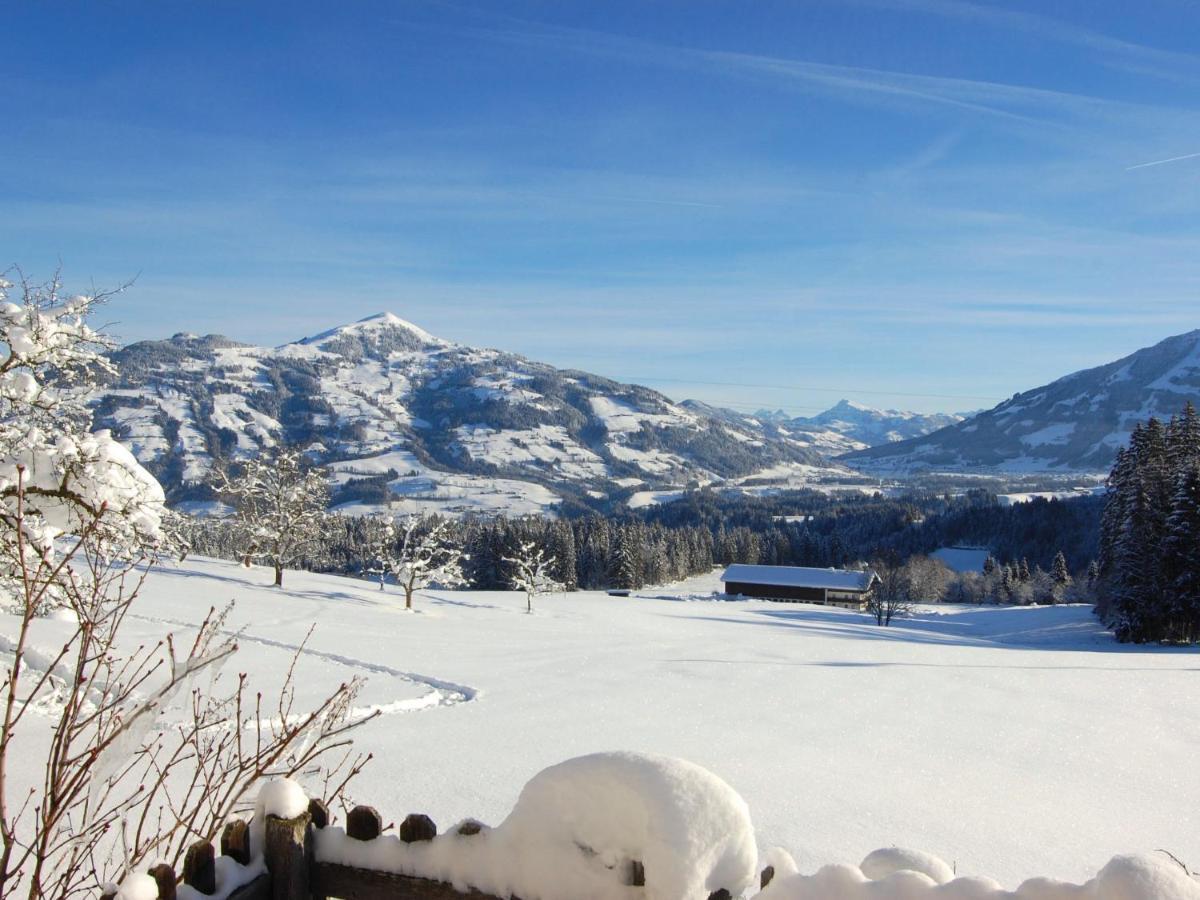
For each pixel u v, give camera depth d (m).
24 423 7.03
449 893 1.85
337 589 39.25
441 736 9.33
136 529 5.76
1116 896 1.33
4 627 9.59
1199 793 8.40
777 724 11.37
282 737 2.57
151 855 2.78
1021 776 8.74
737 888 1.68
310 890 2.00
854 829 6.12
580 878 1.71
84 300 7.40
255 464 36.66
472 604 44.12
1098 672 19.28
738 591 84.19
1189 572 38.25
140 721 2.25
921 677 17.44
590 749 8.86
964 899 1.50
